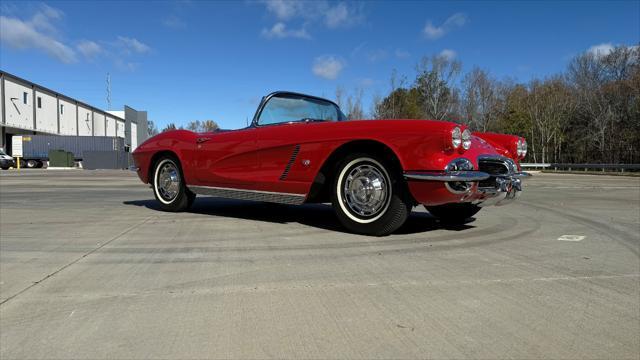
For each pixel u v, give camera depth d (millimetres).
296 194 4078
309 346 1749
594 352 1707
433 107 27641
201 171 4879
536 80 37719
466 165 3416
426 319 2008
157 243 3545
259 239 3703
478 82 31875
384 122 3600
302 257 3090
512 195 3908
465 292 2367
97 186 10555
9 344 1771
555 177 20000
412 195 3523
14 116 39656
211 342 1782
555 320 2004
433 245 3498
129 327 1924
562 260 3070
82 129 53750
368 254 3186
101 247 3400
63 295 2322
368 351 1707
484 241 3684
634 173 24344
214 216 5008
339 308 2137
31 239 3695
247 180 4418
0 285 2488
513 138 4238
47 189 9430
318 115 4953
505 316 2047
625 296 2326
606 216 5359
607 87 32625
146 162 5551
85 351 1711
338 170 3877
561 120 36156
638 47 32219
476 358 1655
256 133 4344
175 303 2203
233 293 2346
